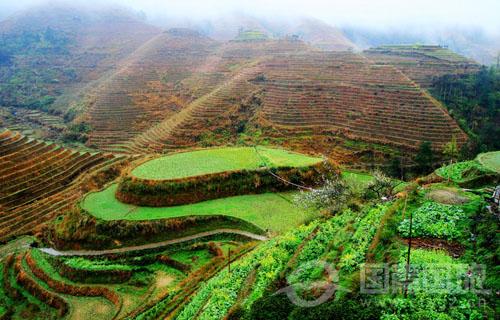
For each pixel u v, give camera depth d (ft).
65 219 131.54
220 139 285.02
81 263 110.52
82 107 406.21
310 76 336.08
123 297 97.76
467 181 84.28
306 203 114.73
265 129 278.05
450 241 52.31
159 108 380.99
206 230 119.24
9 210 165.17
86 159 217.56
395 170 211.41
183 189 131.85
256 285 61.00
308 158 155.84
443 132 241.55
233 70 431.02
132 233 117.39
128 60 546.26
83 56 605.73
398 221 59.31
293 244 71.41
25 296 106.32
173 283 100.83
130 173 138.21
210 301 65.10
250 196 136.46
